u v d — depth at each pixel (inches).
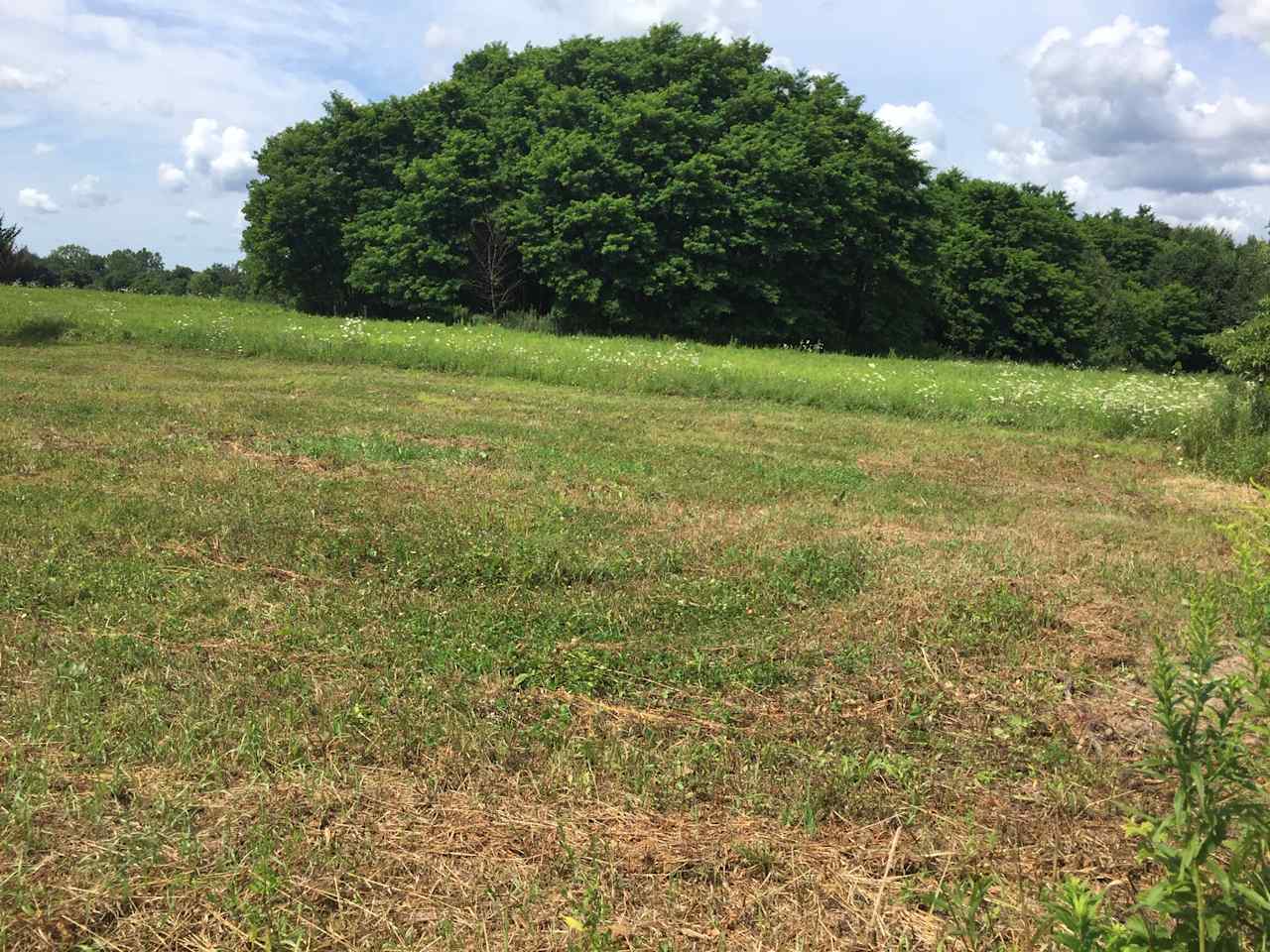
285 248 1887.3
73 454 352.2
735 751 153.8
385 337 896.3
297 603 209.3
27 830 121.4
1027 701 179.3
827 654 198.2
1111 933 77.9
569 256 1599.4
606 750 152.3
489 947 106.2
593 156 1588.3
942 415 630.5
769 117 1780.3
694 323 1612.9
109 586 211.8
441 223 1699.1
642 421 538.0
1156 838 78.5
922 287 1877.5
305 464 362.6
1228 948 74.5
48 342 800.9
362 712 159.9
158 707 155.8
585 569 241.4
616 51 1847.9
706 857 125.2
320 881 116.5
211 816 129.5
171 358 748.0
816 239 1695.4
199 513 273.9
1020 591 241.0
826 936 110.8
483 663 182.7
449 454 395.5
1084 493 396.5
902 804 140.6
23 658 174.1
